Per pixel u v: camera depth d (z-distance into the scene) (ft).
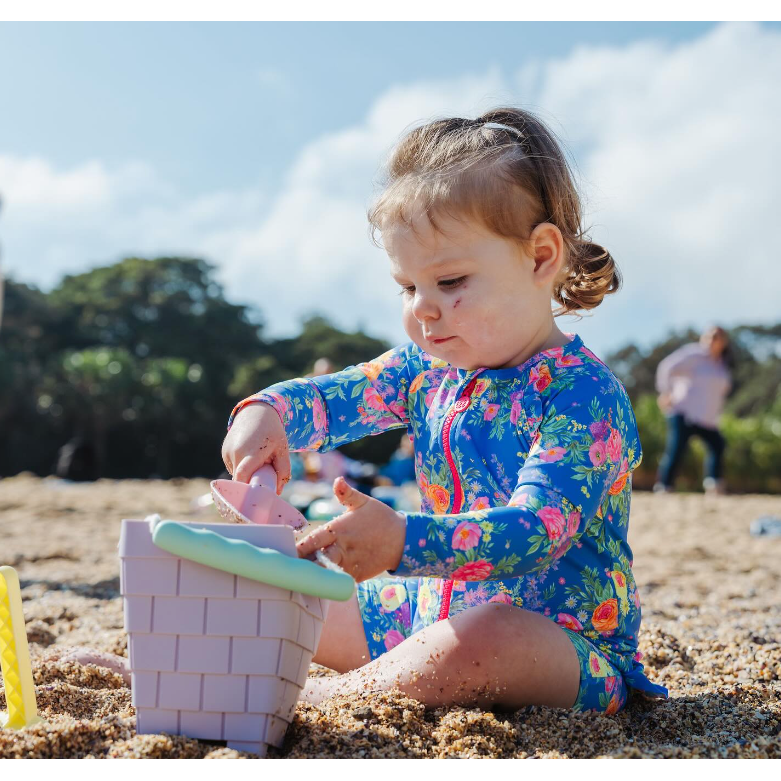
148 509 22.94
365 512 4.38
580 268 5.74
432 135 5.31
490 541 4.45
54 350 114.52
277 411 5.44
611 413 5.13
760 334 121.70
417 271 5.05
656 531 20.02
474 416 5.40
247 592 4.16
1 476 94.94
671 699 5.53
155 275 120.57
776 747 4.59
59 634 7.99
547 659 4.91
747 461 51.13
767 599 11.27
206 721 4.22
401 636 5.79
